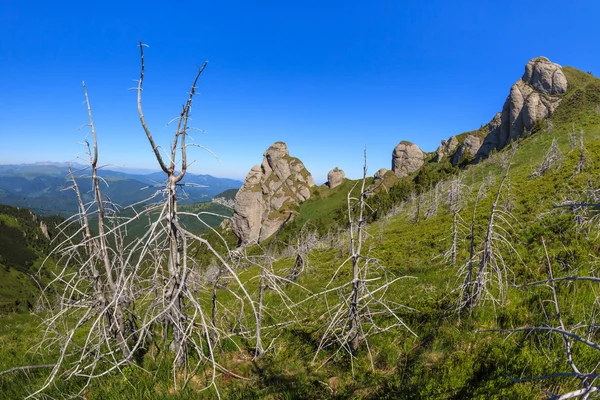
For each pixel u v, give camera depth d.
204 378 6.44
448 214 31.36
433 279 11.89
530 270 8.84
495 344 5.70
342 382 6.08
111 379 6.48
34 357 8.55
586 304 6.26
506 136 88.69
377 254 21.83
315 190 131.88
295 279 17.08
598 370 4.44
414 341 6.92
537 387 4.48
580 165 25.88
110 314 6.59
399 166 135.00
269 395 5.92
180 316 5.50
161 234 4.82
